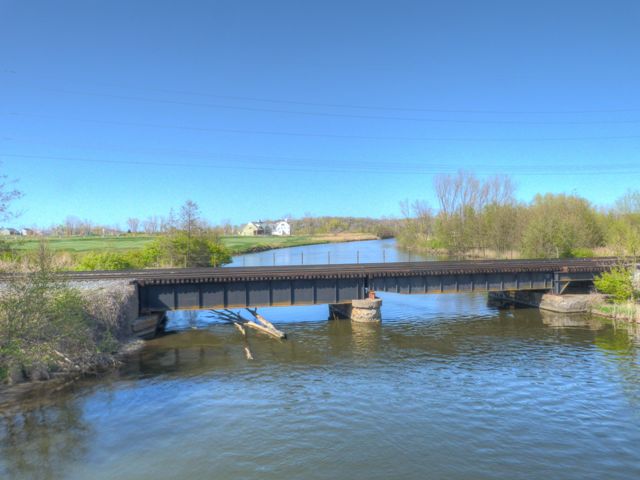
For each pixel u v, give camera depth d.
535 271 42.34
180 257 54.44
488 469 14.25
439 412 18.67
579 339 30.78
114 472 13.91
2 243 19.25
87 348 24.00
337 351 27.98
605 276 40.66
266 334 32.66
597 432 16.86
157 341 30.41
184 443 15.85
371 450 15.45
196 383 22.05
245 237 195.00
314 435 16.56
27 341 20.84
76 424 17.25
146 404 19.33
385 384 22.03
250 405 19.36
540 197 91.38
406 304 46.69
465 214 95.88
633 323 35.94
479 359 26.22
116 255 49.59
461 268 40.56
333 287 36.78
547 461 14.75
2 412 18.28
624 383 21.97
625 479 13.70
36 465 14.24
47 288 20.81
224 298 34.03
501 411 18.78
